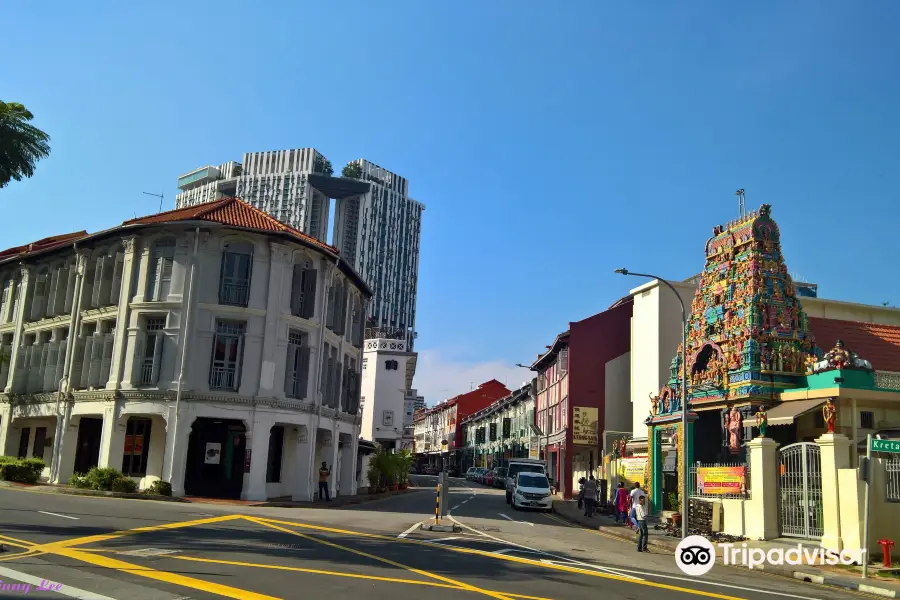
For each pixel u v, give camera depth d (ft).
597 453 148.15
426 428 404.98
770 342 86.02
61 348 109.91
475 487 210.59
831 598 42.27
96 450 106.11
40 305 118.73
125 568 35.27
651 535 76.95
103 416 97.71
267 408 96.84
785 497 67.56
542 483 114.93
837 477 60.03
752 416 83.82
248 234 100.22
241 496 94.32
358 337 133.18
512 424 242.99
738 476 74.18
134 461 99.60
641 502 64.64
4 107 51.57
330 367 113.29
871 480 55.06
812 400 79.36
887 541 53.67
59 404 106.01
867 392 77.61
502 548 55.21
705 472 80.23
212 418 96.99
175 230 99.14
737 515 71.05
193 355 96.07
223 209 105.60
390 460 141.18
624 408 148.46
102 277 104.78
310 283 105.70
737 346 87.45
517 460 132.87
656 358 119.96
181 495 92.38
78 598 28.25
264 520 66.49
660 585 41.60
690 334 97.66
